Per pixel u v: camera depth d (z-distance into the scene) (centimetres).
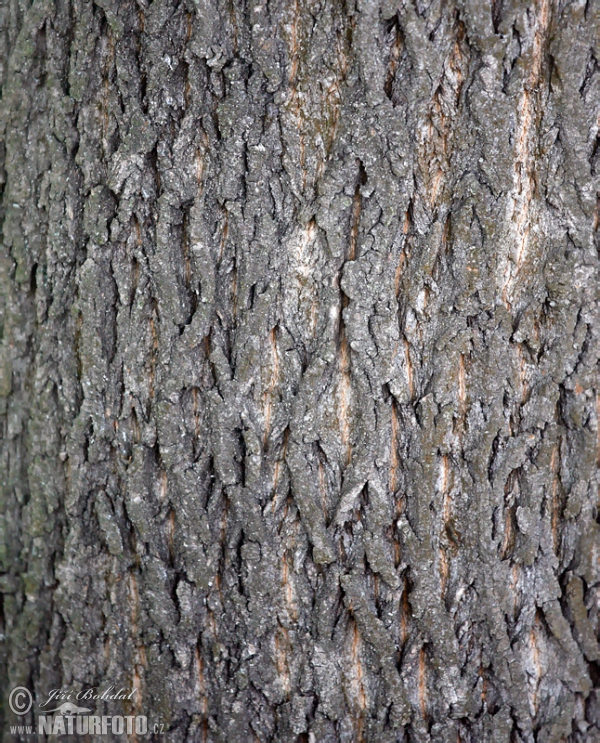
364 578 86
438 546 86
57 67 86
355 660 87
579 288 85
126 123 85
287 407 85
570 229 85
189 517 86
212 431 86
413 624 86
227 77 84
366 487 85
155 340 86
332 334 85
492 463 86
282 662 87
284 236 85
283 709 87
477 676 87
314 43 83
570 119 84
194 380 86
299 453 85
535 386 86
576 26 83
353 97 83
